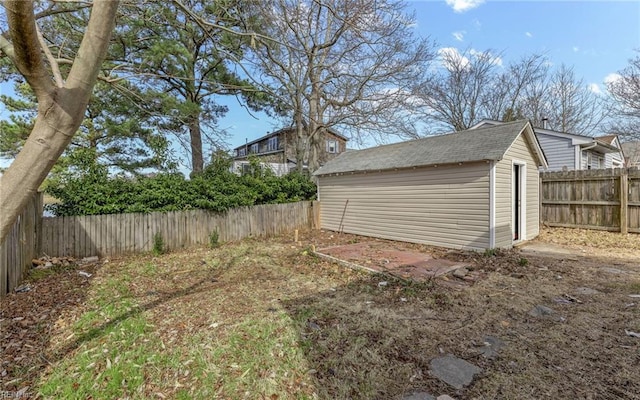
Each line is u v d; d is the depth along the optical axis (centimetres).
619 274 483
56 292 448
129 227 743
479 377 237
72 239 672
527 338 293
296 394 223
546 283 447
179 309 376
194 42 1103
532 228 813
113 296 429
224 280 507
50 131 126
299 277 515
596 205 842
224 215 898
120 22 802
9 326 332
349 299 405
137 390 228
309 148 1468
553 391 219
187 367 254
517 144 744
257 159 1184
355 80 1372
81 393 225
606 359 255
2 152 1011
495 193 654
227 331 316
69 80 130
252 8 782
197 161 1241
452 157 711
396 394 221
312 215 1117
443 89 2030
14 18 105
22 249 502
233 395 222
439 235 746
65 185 708
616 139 1633
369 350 277
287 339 298
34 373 249
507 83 2027
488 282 457
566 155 1305
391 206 868
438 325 324
